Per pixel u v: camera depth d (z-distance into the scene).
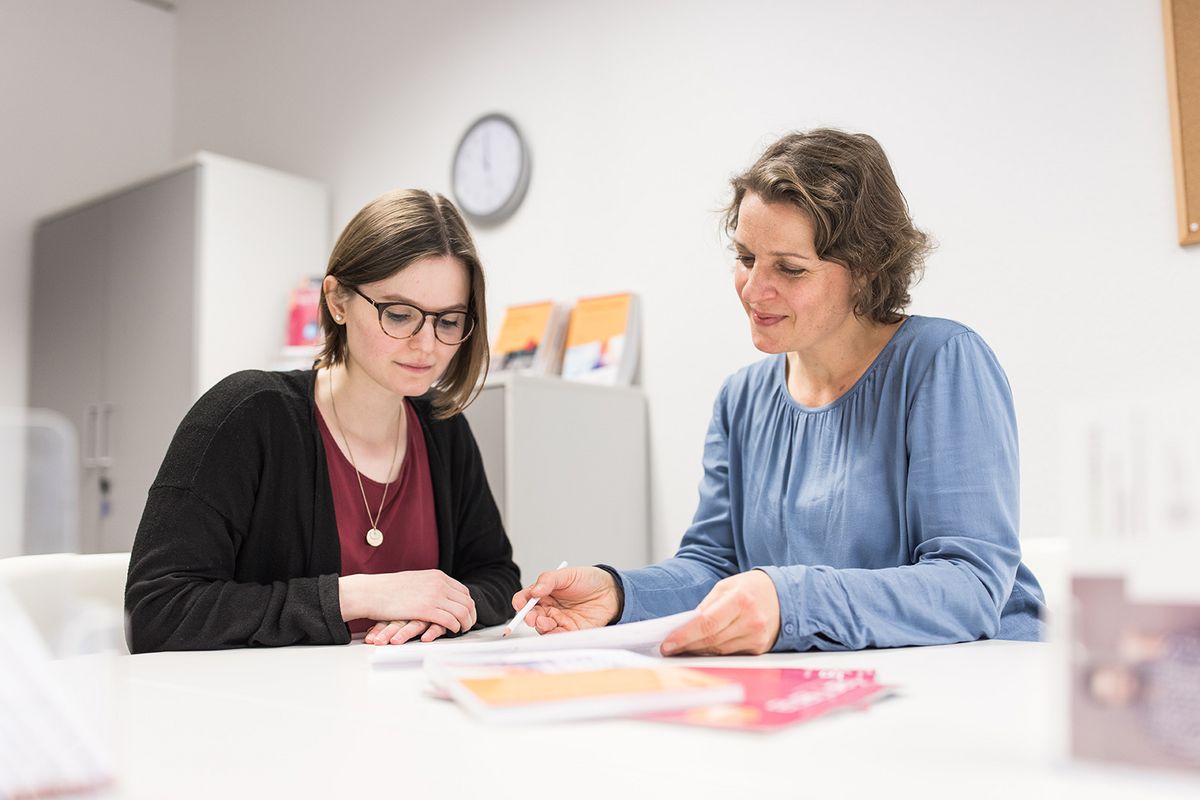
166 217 3.33
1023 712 0.58
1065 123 2.12
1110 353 2.04
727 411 1.48
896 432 1.22
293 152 3.78
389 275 1.29
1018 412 2.14
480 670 0.67
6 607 0.43
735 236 1.31
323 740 0.54
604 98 2.92
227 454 1.29
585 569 1.15
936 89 2.30
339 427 1.43
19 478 0.45
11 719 0.42
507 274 3.10
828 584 0.94
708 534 1.44
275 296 3.40
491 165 3.13
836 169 1.22
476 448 1.59
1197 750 0.41
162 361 3.28
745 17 2.65
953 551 1.08
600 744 0.51
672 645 0.88
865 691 0.63
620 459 2.66
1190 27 1.96
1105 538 0.43
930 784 0.43
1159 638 0.42
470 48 3.26
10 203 3.81
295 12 3.83
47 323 3.75
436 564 1.49
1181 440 0.41
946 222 2.27
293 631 1.13
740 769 0.46
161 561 1.20
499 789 0.43
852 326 1.31
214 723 0.60
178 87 4.27
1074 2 2.12
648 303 2.78
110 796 0.44
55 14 3.96
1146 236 2.01
